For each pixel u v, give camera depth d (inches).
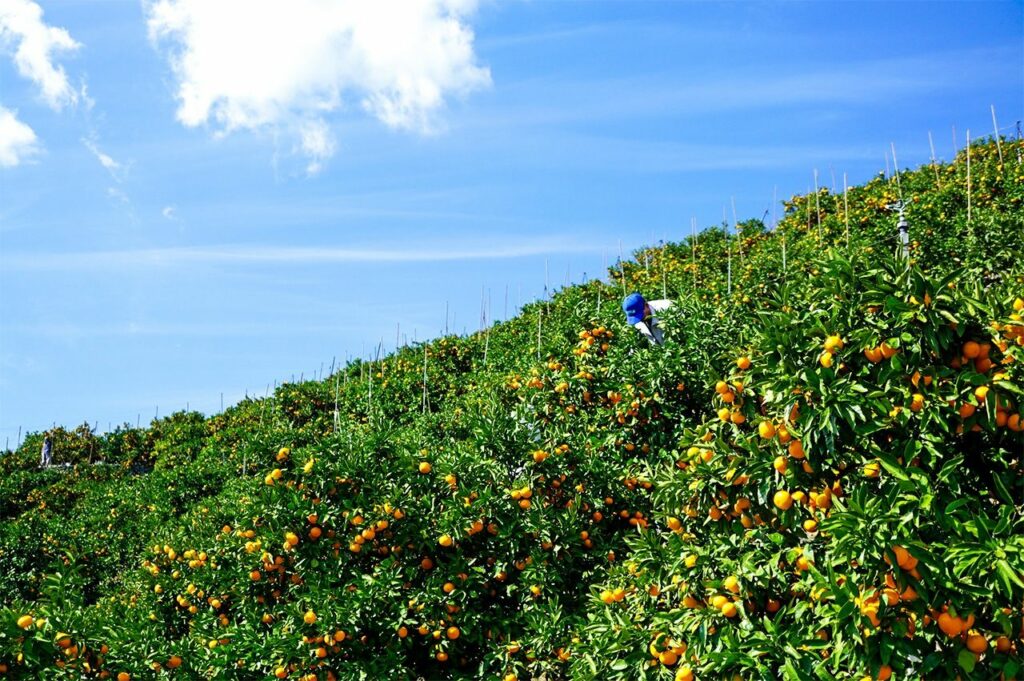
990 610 124.0
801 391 148.3
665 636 163.6
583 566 262.7
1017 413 137.7
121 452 1188.5
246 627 251.1
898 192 745.0
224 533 307.4
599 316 385.4
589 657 182.5
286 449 297.3
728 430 176.9
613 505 279.4
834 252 159.6
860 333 144.4
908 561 122.6
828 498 146.8
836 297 156.4
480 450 283.3
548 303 860.6
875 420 141.6
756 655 141.9
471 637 245.0
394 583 245.8
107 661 229.6
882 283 146.3
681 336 340.2
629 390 317.4
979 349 141.0
